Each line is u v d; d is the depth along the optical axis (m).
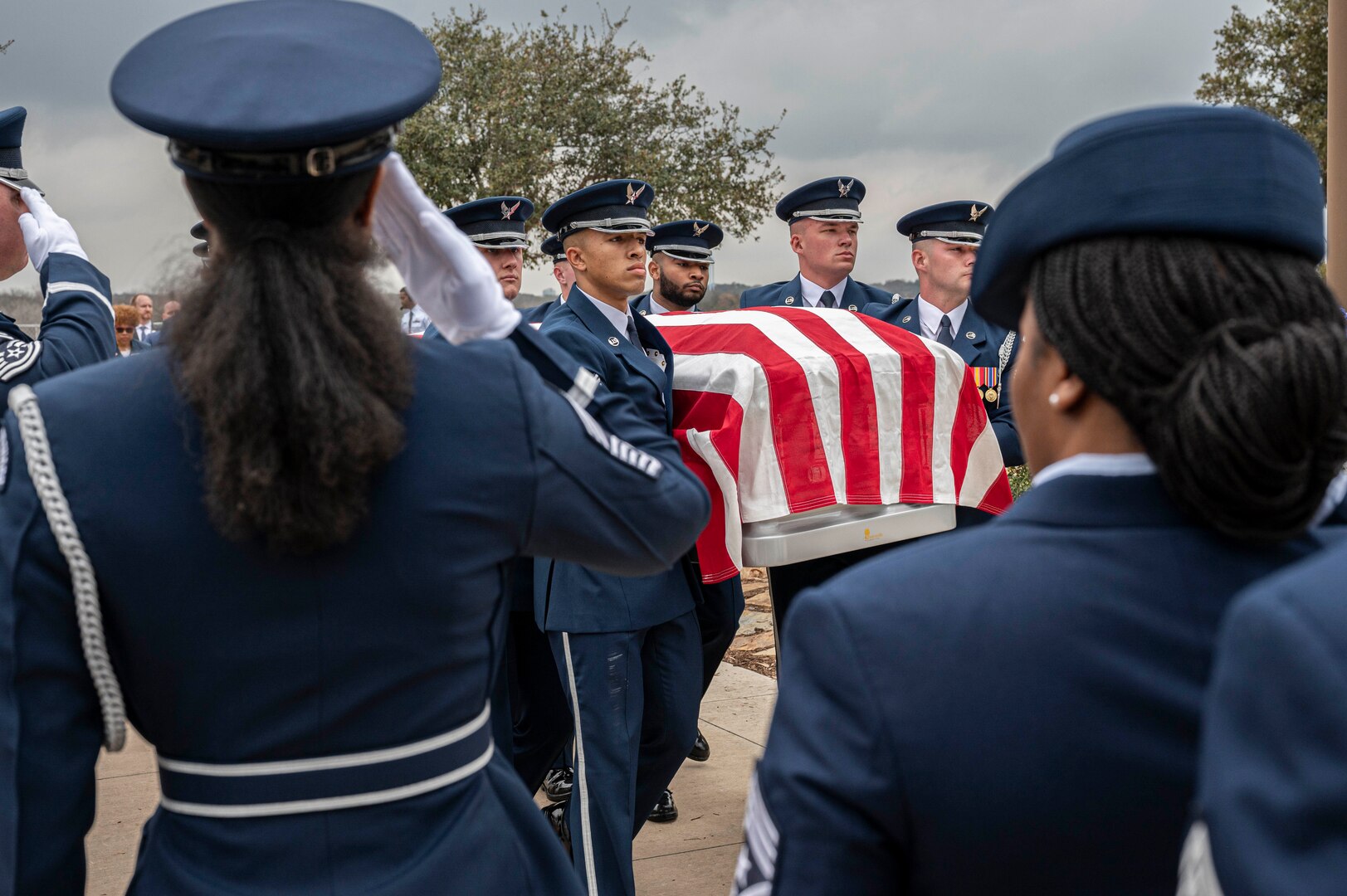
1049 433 0.91
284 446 1.02
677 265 4.94
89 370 1.14
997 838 0.80
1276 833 0.56
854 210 5.09
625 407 1.41
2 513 1.07
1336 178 5.76
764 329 2.95
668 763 2.96
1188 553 0.83
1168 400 0.80
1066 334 0.84
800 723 0.85
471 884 1.15
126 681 1.12
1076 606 0.82
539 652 3.18
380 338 1.08
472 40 19.58
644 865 3.21
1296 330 0.77
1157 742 0.79
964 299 4.24
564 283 5.34
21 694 1.05
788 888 0.82
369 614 1.09
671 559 1.37
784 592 3.25
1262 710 0.59
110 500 1.06
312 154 1.06
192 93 1.06
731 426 2.71
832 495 2.75
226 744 1.10
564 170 20.17
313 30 1.12
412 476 1.10
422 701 1.14
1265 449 0.77
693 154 20.31
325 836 1.10
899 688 0.82
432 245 1.30
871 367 2.83
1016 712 0.80
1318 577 0.61
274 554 1.06
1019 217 0.88
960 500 2.93
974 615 0.83
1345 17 5.70
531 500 1.17
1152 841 0.79
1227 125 0.82
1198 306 0.80
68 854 1.08
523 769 3.26
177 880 1.10
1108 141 0.83
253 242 1.07
